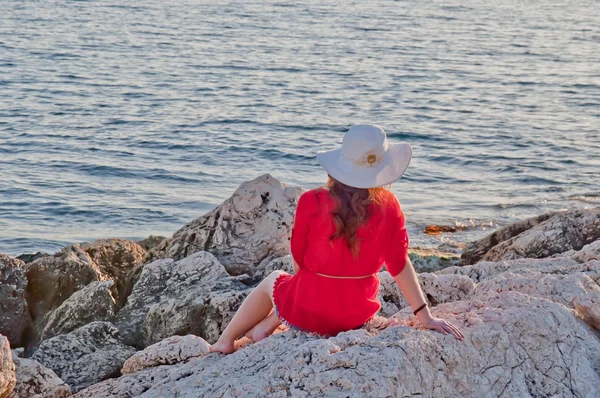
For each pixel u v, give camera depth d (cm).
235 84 3831
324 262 391
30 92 3441
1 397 462
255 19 7462
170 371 443
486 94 3675
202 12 8031
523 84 4000
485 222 1666
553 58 5094
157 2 9000
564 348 392
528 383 376
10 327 693
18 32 5816
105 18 7200
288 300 411
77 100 3291
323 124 2917
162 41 5597
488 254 812
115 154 2383
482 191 1977
